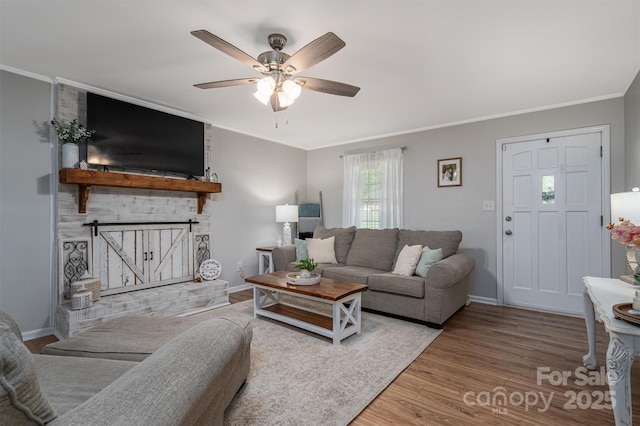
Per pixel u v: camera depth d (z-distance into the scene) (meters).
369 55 2.41
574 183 3.42
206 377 0.91
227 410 1.73
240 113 3.81
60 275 2.89
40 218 2.85
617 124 3.19
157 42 2.25
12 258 2.71
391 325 3.08
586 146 3.36
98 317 2.84
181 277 3.82
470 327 3.06
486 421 1.68
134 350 1.51
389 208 4.65
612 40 2.20
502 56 2.43
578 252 3.40
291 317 3.03
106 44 2.28
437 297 2.97
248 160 4.72
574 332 2.92
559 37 2.16
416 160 4.47
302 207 5.31
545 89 3.08
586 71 2.69
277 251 4.20
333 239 4.41
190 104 3.50
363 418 1.70
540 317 3.35
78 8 1.87
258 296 3.31
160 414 0.72
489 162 3.91
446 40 2.20
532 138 3.64
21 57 2.49
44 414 0.65
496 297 3.86
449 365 2.29
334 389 1.95
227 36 2.17
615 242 3.21
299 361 2.31
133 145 3.29
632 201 1.90
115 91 3.14
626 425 1.28
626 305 1.46
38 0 1.79
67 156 2.83
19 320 2.74
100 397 0.73
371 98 3.31
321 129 4.51
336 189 5.38
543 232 3.59
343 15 1.93
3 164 2.67
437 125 4.27
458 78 2.82
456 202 4.14
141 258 3.46
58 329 2.86
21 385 0.60
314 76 2.76
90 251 3.08
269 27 2.06
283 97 2.25
